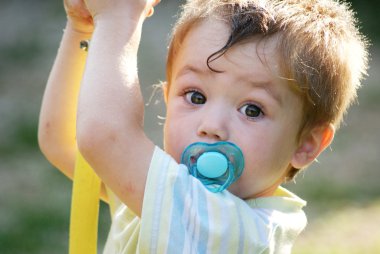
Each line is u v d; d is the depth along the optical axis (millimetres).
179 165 1771
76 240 2031
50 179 5453
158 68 7648
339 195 5375
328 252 4570
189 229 1724
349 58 2094
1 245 4480
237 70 1844
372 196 5391
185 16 2004
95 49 1816
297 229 1941
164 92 2129
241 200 1820
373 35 8961
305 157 2020
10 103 6840
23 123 6395
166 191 1727
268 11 1917
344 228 4895
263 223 1808
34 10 9320
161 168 1742
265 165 1884
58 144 2295
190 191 1742
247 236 1759
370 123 6758
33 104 6859
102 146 1744
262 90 1856
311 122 1987
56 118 2277
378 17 9406
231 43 1846
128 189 1751
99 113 1746
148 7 1907
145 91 7023
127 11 1854
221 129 1832
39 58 7969
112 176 1760
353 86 2150
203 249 1726
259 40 1862
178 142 1880
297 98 1921
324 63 1974
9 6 9414
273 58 1864
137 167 1745
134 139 1756
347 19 2141
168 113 1927
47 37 8539
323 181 5594
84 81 1789
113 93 1765
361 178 5691
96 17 1864
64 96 2266
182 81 1901
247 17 1886
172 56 2021
